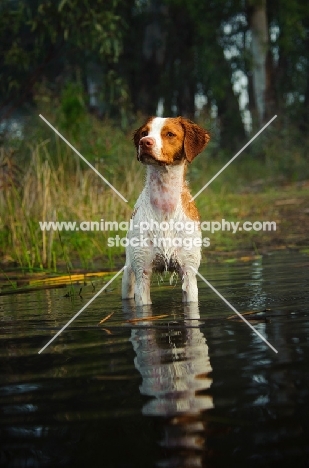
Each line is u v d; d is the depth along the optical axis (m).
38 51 13.42
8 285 6.80
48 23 12.63
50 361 3.45
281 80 27.27
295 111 25.20
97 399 2.77
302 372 2.99
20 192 9.35
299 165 21.58
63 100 12.07
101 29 12.24
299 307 4.61
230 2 24.25
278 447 2.26
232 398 2.70
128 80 26.02
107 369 3.22
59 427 2.49
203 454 2.24
